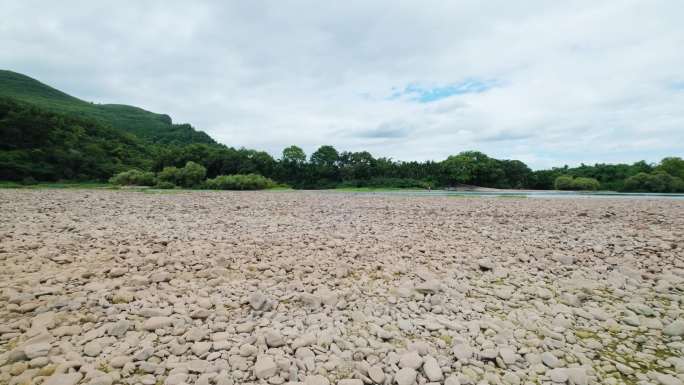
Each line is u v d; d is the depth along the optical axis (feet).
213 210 58.29
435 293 20.59
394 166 263.29
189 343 14.16
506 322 17.02
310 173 248.11
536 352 14.58
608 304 19.74
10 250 25.73
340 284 21.74
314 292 20.57
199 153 228.22
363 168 251.80
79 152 204.03
